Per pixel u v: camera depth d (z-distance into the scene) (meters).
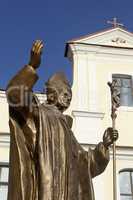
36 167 7.01
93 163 7.75
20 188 6.75
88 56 23.64
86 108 22.36
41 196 6.79
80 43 23.66
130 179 21.09
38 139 7.12
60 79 8.23
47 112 7.57
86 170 7.62
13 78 7.08
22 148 7.02
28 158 7.02
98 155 7.80
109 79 23.30
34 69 7.17
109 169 21.02
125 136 22.06
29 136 7.16
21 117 7.20
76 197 7.20
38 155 7.02
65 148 7.34
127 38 24.12
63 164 7.21
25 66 7.16
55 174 7.06
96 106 22.48
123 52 23.94
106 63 23.66
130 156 21.45
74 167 7.36
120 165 21.22
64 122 7.66
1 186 20.33
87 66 23.41
